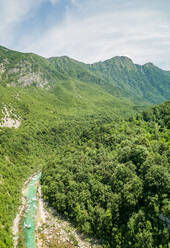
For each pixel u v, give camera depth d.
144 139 65.75
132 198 45.47
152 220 41.94
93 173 62.84
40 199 68.00
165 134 76.31
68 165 73.06
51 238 48.81
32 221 55.59
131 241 42.25
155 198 43.00
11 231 48.84
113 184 53.09
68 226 53.03
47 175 77.38
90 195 55.81
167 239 38.09
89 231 48.62
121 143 72.50
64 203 58.06
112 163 60.97
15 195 65.56
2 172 71.56
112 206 48.50
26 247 45.41
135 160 56.69
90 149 79.12
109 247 44.38
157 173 45.25
